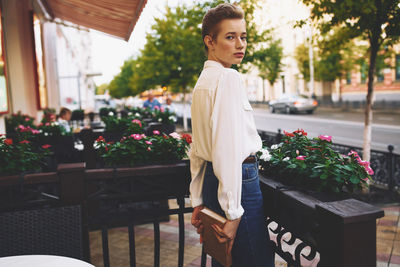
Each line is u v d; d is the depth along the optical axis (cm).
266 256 164
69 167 225
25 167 262
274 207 182
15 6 888
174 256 333
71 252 197
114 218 234
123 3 543
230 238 148
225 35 156
